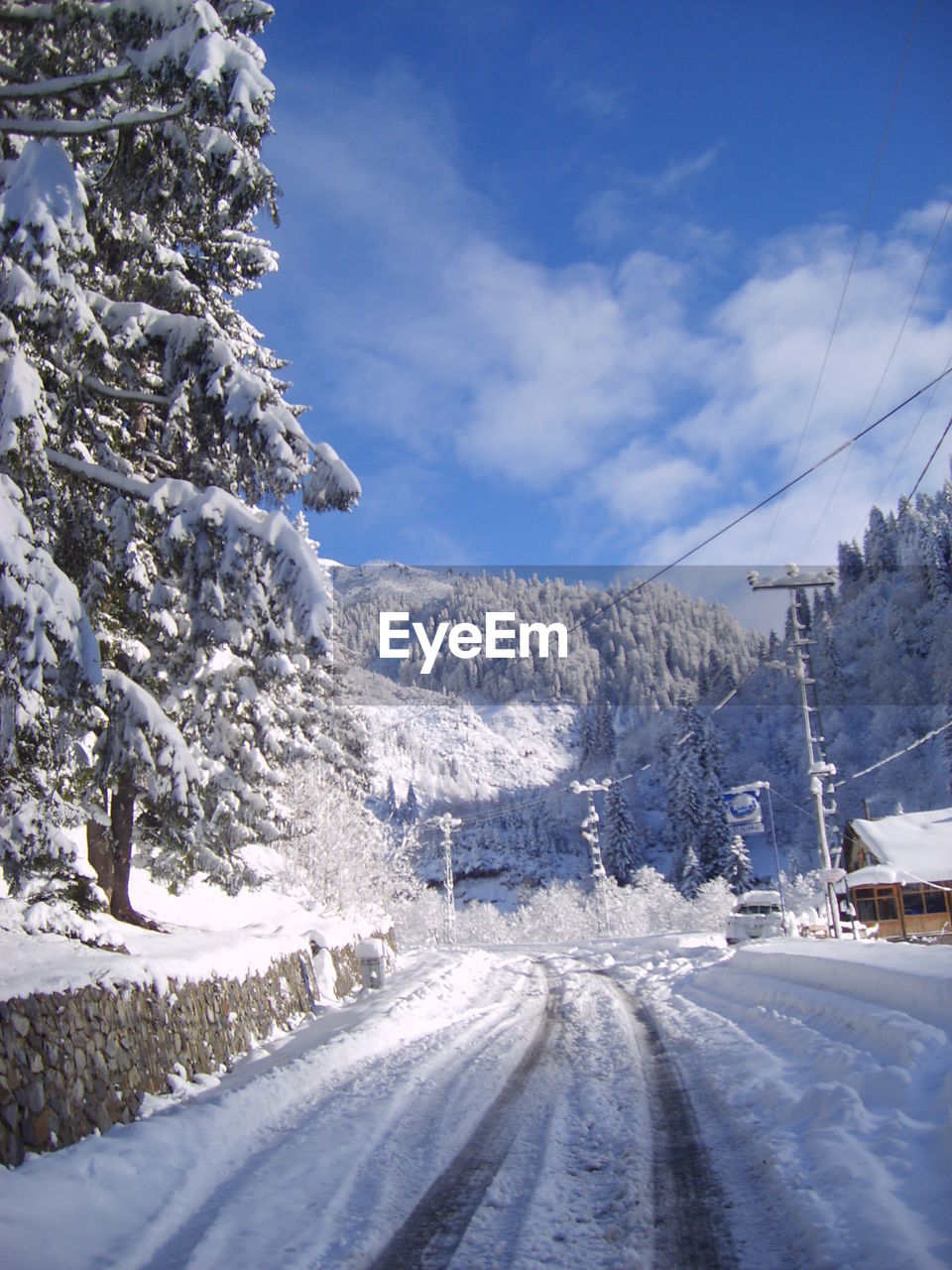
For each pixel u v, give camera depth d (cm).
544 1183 573
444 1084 891
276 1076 900
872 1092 641
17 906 927
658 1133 676
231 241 1150
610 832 8806
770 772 11144
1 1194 536
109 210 891
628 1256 451
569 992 1750
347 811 3067
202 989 1030
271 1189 592
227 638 942
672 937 3097
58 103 859
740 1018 1176
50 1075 677
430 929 5541
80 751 912
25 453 742
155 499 835
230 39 791
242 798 1511
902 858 3369
